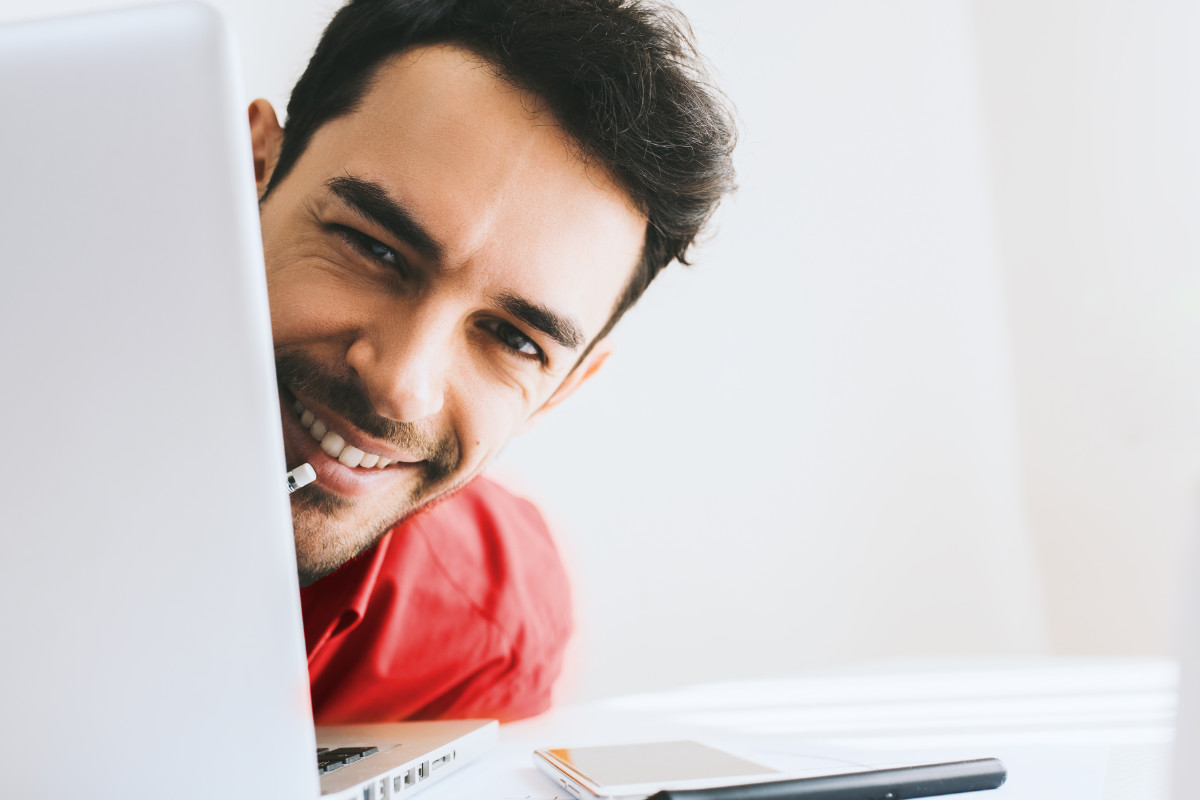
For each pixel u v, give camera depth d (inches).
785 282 52.4
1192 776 12.1
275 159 46.7
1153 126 57.1
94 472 16.1
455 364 47.9
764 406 52.3
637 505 50.9
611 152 47.8
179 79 15.4
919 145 55.1
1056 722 34.5
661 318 50.8
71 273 15.8
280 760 16.6
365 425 47.6
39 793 16.9
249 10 46.7
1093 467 56.6
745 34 50.9
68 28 15.5
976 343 55.9
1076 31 58.9
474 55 46.4
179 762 16.7
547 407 49.8
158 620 16.4
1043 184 57.9
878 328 54.2
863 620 53.2
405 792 23.0
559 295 48.1
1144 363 56.2
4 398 16.1
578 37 46.8
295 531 47.8
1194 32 55.9
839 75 53.4
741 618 51.8
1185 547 12.5
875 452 53.9
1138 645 56.1
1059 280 57.0
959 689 47.8
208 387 15.8
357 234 46.9
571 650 49.9
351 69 46.7
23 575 16.5
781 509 52.4
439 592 48.8
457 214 46.8
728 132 50.6
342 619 48.0
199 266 15.6
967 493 55.3
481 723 32.7
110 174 15.6
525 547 49.7
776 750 28.5
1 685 16.7
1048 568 56.4
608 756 23.6
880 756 27.0
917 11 55.4
